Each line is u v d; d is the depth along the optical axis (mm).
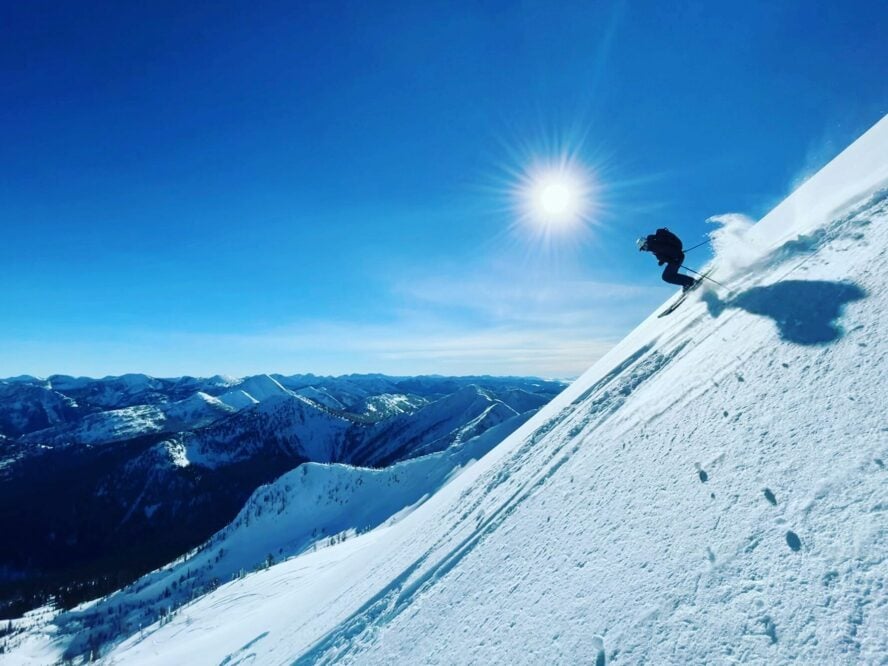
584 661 3787
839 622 2562
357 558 25516
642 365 10586
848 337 4418
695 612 3326
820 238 7598
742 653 2854
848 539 2861
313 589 27438
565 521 6172
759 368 5277
